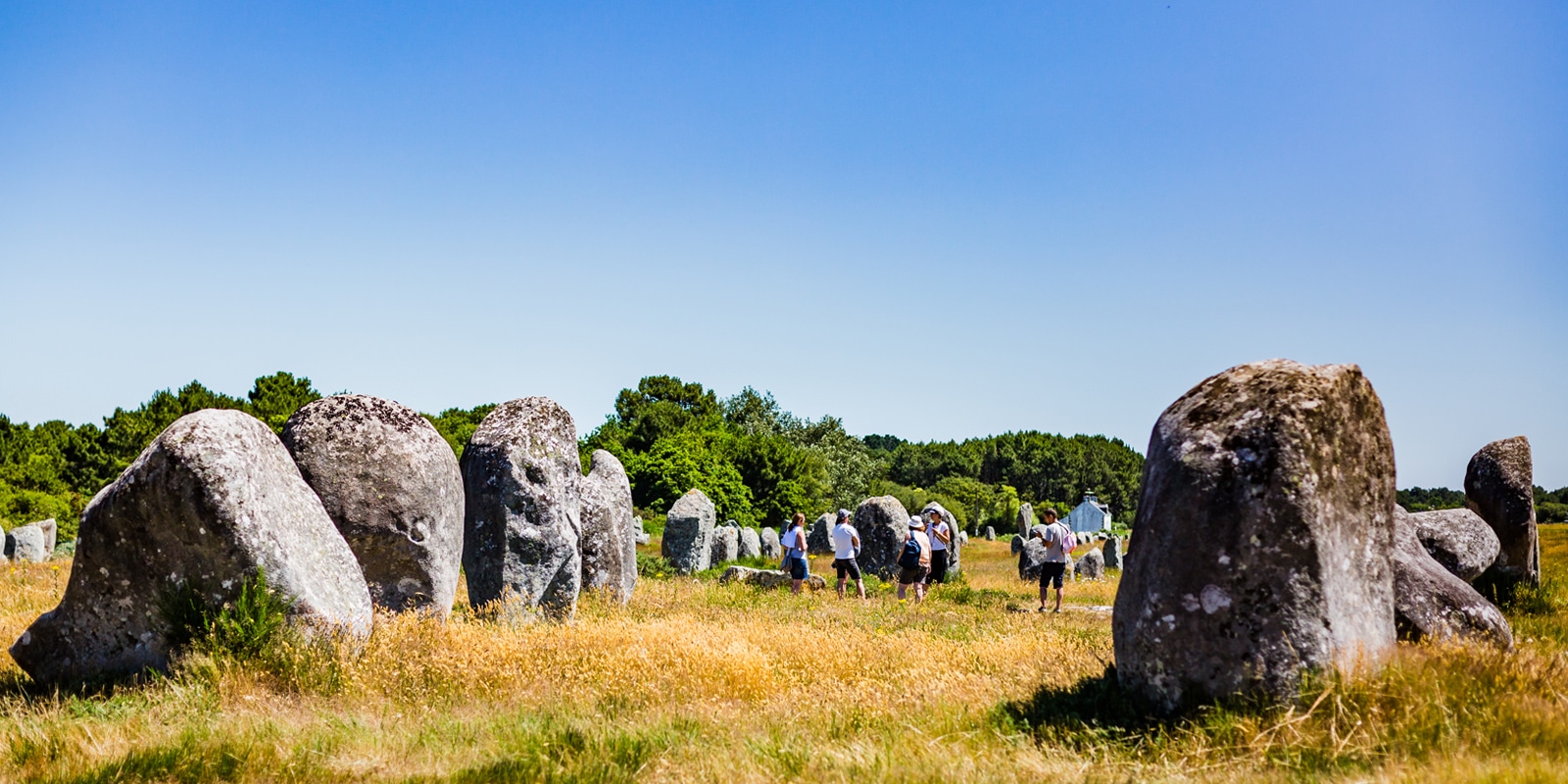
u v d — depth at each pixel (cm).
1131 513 9756
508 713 732
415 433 1118
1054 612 1619
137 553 804
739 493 6131
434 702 772
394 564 1078
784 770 580
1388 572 703
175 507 794
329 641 830
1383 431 707
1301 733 582
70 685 804
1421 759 550
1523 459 1600
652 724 693
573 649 931
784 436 7494
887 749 609
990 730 661
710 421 7806
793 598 1731
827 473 6938
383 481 1077
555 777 568
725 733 675
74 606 814
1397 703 608
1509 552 1574
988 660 920
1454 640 755
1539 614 1370
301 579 838
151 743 607
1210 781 539
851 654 962
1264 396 659
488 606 1187
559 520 1276
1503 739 570
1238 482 636
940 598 1798
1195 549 645
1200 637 640
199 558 802
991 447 10419
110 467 5425
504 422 1294
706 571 2469
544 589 1258
